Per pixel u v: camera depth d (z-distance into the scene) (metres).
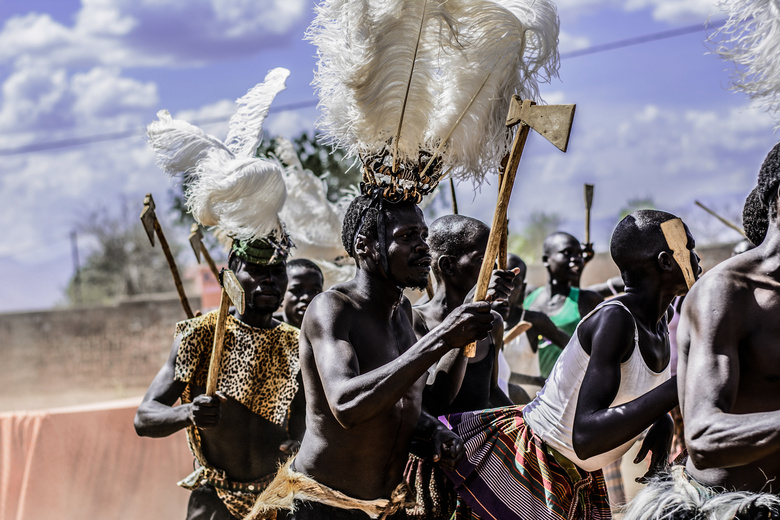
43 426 5.73
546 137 2.42
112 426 5.86
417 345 2.54
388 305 2.91
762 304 2.14
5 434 5.71
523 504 2.93
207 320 3.88
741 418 1.98
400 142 2.80
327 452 2.85
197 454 3.81
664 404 2.49
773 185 2.21
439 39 2.70
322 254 5.36
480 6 2.71
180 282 4.25
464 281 3.53
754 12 2.42
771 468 2.24
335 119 2.85
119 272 37.97
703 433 2.02
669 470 2.52
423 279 2.82
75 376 20.31
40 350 20.55
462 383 3.48
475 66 2.78
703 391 2.07
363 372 2.82
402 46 2.71
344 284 2.93
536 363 5.68
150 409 3.68
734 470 2.28
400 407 2.89
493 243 2.55
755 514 2.16
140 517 5.80
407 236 2.81
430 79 2.78
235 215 3.60
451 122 2.84
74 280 38.62
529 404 3.10
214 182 3.58
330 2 2.72
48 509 5.65
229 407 3.81
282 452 3.91
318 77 2.84
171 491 5.89
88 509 5.72
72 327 20.52
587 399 2.65
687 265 2.71
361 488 2.88
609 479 4.71
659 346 2.86
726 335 2.12
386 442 2.88
